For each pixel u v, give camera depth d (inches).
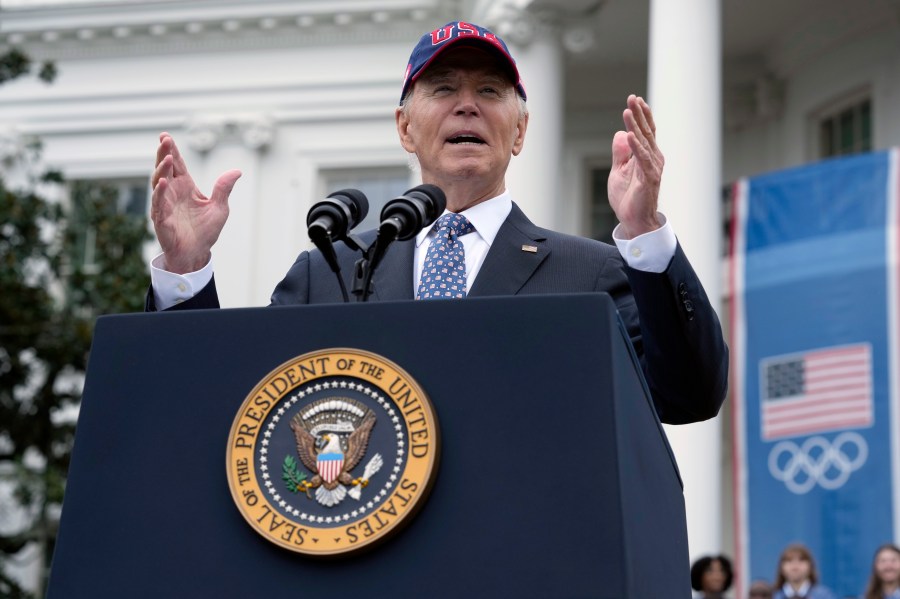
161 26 1182.9
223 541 117.9
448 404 117.0
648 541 119.3
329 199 143.6
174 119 1190.3
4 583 973.2
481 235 167.9
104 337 124.7
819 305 798.5
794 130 1107.3
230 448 118.6
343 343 120.2
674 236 146.4
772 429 789.9
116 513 120.1
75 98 1207.6
